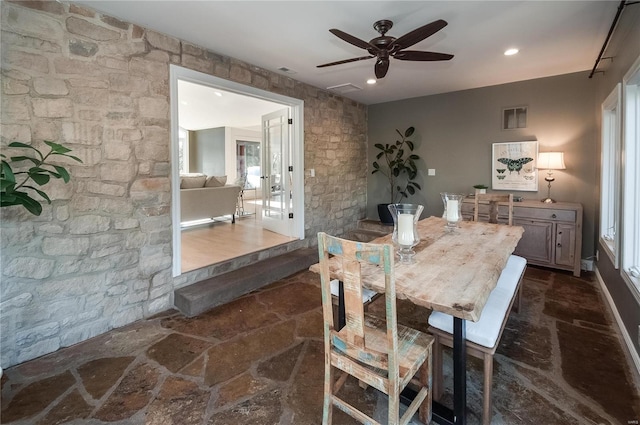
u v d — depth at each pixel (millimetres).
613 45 2801
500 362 2051
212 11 2396
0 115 1985
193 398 1755
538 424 1547
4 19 1978
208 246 4113
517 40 2912
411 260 1820
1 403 1718
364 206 5832
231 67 3365
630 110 2377
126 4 2287
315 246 4754
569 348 2197
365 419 1368
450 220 2600
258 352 2203
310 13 2430
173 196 2906
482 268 1693
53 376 1955
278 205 4953
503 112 4410
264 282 3488
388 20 2500
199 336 2420
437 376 1675
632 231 2365
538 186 4199
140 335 2438
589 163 3842
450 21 2545
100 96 2408
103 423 1586
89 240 2395
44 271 2189
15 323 2074
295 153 4465
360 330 1316
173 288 2947
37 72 2115
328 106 4840
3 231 2020
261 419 1607
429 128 5086
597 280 3471
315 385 1864
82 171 2340
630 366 1989
